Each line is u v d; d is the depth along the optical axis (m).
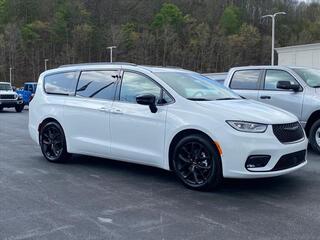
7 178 6.98
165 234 4.59
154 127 6.57
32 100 8.66
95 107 7.41
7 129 14.44
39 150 9.72
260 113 6.05
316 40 86.31
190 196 5.94
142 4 112.75
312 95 9.08
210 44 100.25
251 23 100.62
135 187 6.42
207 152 6.02
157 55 102.81
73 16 112.62
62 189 6.33
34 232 4.66
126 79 7.18
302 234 4.60
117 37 103.19
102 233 4.63
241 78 10.27
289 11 94.38
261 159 5.79
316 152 9.21
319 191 6.20
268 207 5.47
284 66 9.84
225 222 4.94
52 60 111.69
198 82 7.13
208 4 108.00
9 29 109.75
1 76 108.88
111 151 7.18
